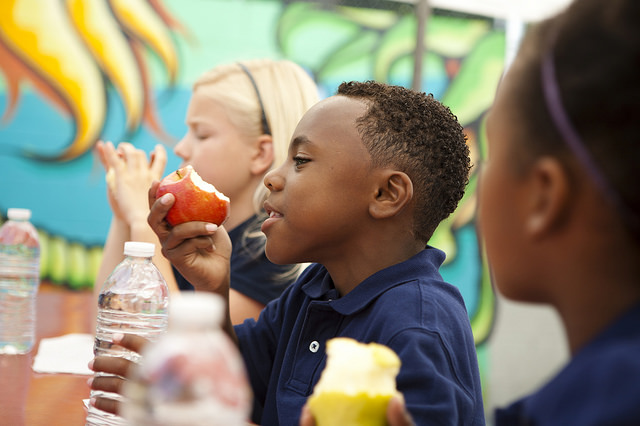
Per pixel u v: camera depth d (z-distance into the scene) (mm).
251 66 1997
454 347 984
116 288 1182
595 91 534
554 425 540
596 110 533
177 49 4156
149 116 4145
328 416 653
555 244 576
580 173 548
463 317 1047
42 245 4004
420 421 849
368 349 680
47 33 4000
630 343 524
